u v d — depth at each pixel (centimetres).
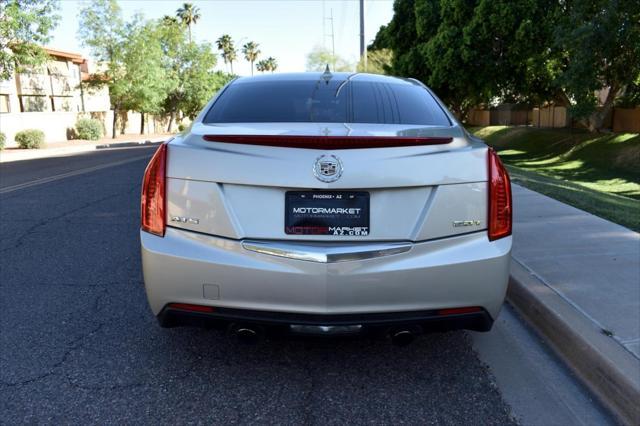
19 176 1275
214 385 302
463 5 2352
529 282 416
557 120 3122
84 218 742
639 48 1596
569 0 1988
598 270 445
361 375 314
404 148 273
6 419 268
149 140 3556
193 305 278
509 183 289
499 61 2292
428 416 274
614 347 310
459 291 275
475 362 331
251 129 293
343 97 347
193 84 5044
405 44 3142
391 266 269
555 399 291
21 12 2231
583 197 802
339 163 267
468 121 4878
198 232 276
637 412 267
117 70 3688
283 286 268
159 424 266
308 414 275
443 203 275
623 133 2181
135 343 353
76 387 298
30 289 455
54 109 3469
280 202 271
